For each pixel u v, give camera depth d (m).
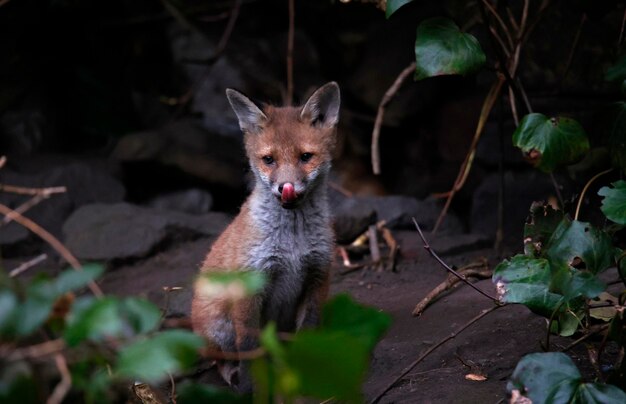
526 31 8.20
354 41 12.10
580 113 9.40
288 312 6.12
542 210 4.97
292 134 5.90
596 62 9.51
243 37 12.38
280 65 12.10
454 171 10.73
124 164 10.60
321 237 5.88
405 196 10.93
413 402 4.62
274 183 5.65
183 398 2.97
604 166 8.34
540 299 4.49
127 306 2.52
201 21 12.50
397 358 5.52
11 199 9.75
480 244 8.65
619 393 3.62
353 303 2.80
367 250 8.51
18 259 9.10
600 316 5.15
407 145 11.38
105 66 12.67
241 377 5.59
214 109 11.76
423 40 5.37
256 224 5.74
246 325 5.59
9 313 2.37
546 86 9.66
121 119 12.23
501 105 8.23
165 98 12.03
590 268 4.19
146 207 9.84
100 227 9.16
